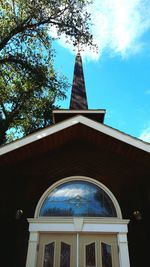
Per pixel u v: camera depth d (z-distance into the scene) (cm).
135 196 695
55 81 1560
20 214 661
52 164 753
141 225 649
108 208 684
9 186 708
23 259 605
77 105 1155
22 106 1669
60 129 703
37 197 700
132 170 738
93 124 709
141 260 605
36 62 1489
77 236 640
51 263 608
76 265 603
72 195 707
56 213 676
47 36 1452
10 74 1509
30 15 1364
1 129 1655
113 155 770
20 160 743
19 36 1390
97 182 723
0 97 1576
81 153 776
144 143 680
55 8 1372
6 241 629
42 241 635
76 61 1377
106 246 629
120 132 694
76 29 1416
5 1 1350
